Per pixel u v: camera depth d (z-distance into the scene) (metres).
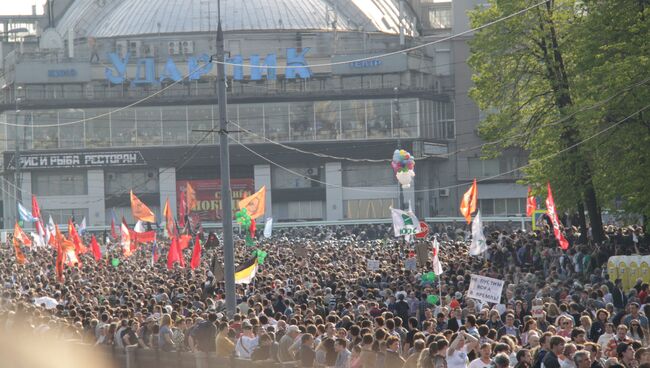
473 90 112.38
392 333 50.31
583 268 86.19
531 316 53.72
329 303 73.44
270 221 152.50
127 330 61.62
